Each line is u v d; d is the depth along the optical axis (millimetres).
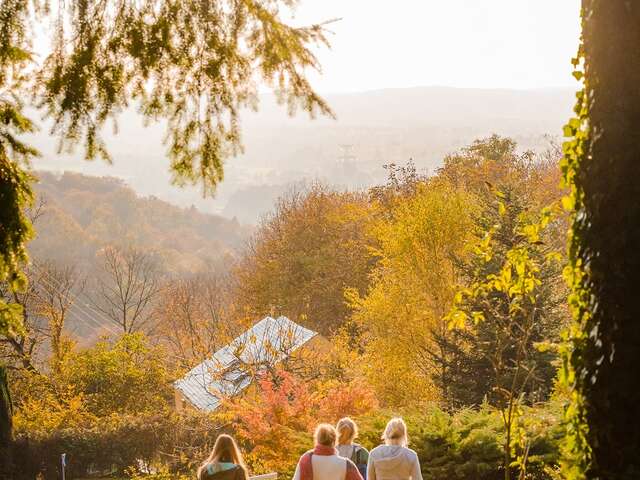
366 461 9516
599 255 4777
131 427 32156
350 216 54062
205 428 30281
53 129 5172
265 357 27125
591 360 4836
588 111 4895
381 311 32969
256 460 20422
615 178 4707
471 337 23047
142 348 41219
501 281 9312
